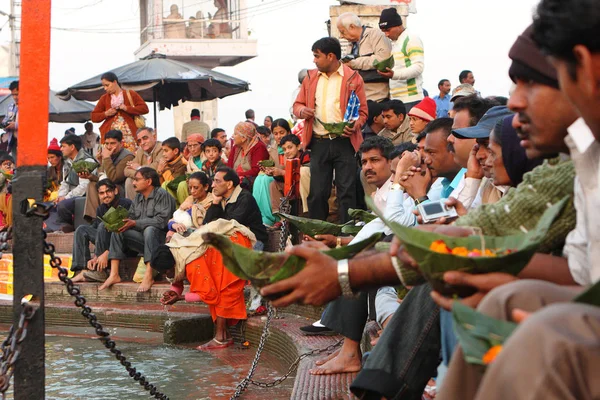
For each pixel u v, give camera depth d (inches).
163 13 1082.1
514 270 93.4
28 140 205.8
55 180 585.9
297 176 363.6
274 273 107.2
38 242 206.5
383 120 371.2
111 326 398.9
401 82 405.1
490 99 208.7
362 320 223.6
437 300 95.2
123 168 511.8
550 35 80.3
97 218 461.4
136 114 574.9
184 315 375.9
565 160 112.8
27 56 205.8
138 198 434.3
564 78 81.5
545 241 109.2
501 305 78.4
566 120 96.0
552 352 61.1
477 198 178.5
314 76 362.9
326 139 361.4
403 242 94.8
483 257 91.6
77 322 410.0
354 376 219.0
